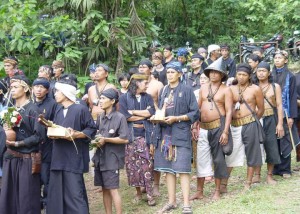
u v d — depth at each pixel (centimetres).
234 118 607
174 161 545
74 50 868
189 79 739
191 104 547
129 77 665
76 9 895
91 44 916
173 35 1410
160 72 796
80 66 928
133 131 615
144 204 624
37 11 912
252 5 1403
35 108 523
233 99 604
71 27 858
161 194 656
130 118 614
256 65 676
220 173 584
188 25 1431
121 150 552
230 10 1460
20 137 516
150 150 610
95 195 693
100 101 559
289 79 660
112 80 853
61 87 528
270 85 639
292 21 1449
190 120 545
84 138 525
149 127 615
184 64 837
